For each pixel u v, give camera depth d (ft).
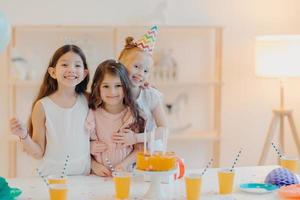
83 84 7.89
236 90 13.82
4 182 6.27
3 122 12.93
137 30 13.07
